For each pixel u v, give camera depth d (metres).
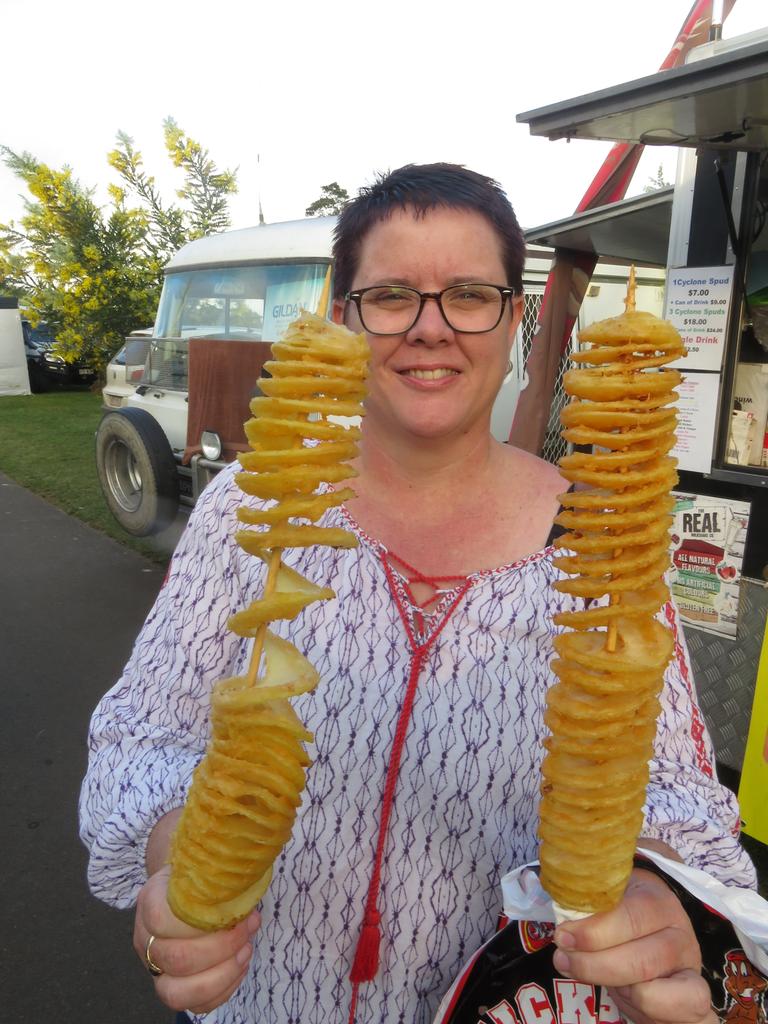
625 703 1.06
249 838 1.06
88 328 15.25
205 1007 1.17
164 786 1.38
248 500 1.53
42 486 11.40
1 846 3.75
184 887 1.09
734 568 3.64
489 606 1.41
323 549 1.49
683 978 1.07
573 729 1.06
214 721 1.08
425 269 1.40
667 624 1.42
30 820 3.94
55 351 17.06
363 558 1.46
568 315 5.72
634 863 1.21
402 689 1.40
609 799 1.06
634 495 1.03
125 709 1.55
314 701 1.41
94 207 14.60
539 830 1.12
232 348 5.93
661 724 1.41
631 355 1.03
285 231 6.23
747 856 1.39
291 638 1.45
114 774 1.46
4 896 3.45
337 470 1.04
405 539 1.51
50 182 14.23
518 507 1.54
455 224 1.41
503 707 1.38
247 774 1.04
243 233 6.71
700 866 1.35
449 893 1.36
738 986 1.18
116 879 1.42
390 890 1.36
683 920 1.13
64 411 19.06
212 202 14.15
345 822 1.38
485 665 1.39
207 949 1.13
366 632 1.42
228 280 6.53
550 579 1.44
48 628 6.34
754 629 3.58
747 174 3.45
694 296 3.72
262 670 1.14
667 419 1.06
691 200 3.74
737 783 3.95
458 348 1.43
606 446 1.05
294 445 1.04
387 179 1.51
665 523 1.07
